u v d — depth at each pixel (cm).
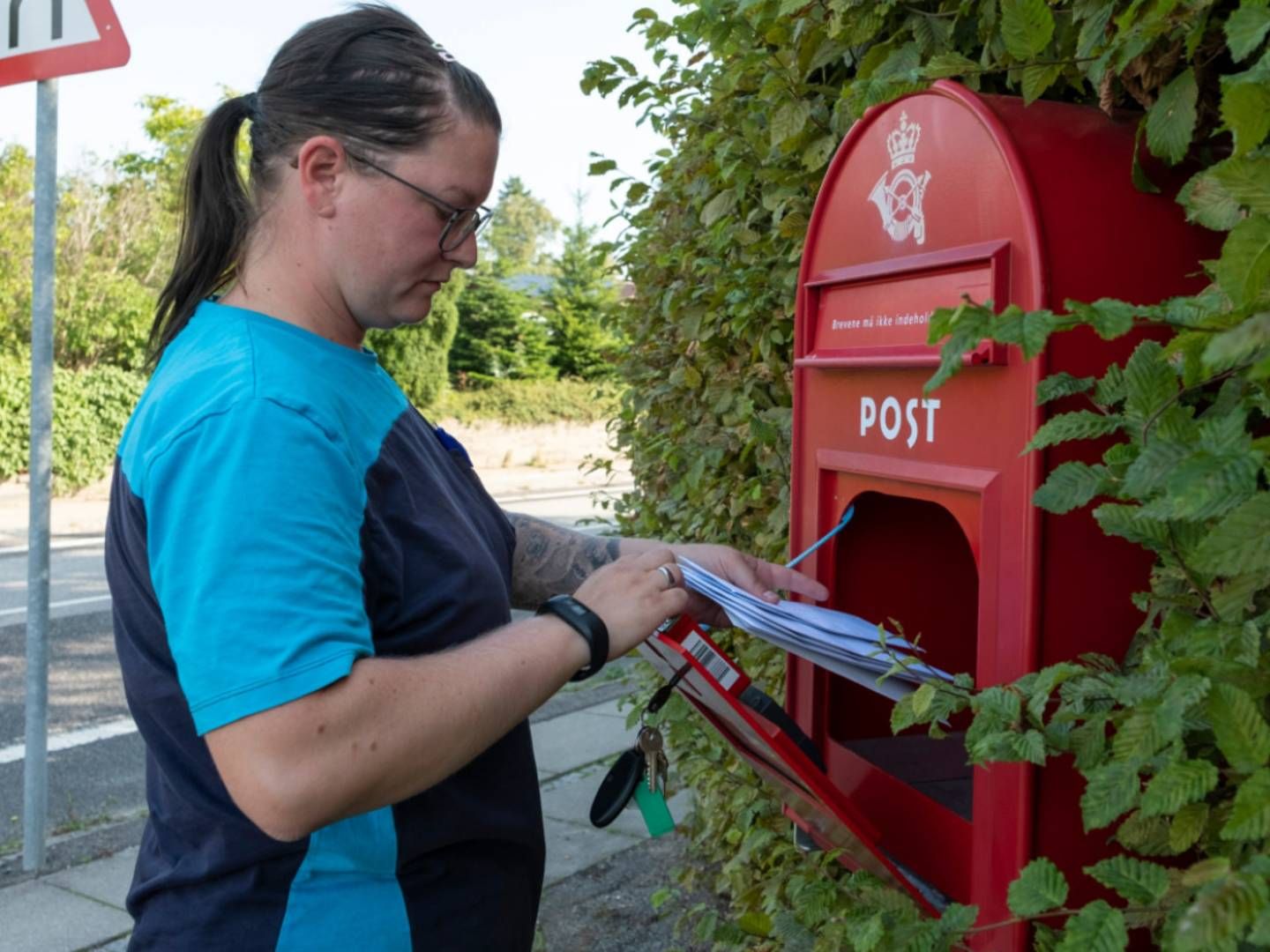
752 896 241
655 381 322
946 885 142
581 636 127
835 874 183
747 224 244
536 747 488
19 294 1889
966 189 134
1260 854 88
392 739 109
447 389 2552
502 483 2025
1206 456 83
